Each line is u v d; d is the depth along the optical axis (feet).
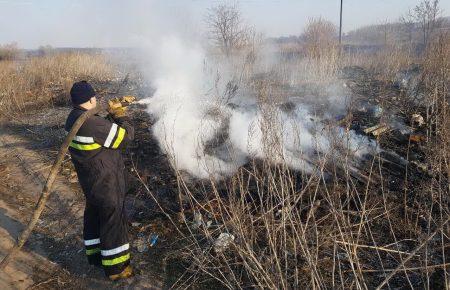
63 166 17.30
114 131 9.76
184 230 12.26
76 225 13.08
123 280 10.55
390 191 13.29
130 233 12.35
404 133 17.63
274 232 9.51
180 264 11.00
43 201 9.80
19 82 33.17
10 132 23.18
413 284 9.76
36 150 19.66
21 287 10.44
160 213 13.24
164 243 11.85
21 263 11.35
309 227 11.09
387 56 35.29
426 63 24.13
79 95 9.92
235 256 10.44
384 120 18.54
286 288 8.43
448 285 8.04
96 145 9.78
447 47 22.47
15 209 14.23
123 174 10.50
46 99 30.30
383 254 10.77
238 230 9.71
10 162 18.40
